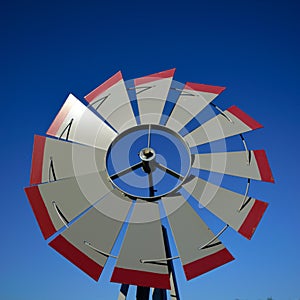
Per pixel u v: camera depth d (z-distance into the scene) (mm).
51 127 3672
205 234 3135
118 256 3033
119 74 3961
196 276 2947
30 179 3350
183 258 3029
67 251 3072
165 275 2965
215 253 3055
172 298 3162
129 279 2941
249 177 3350
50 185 3326
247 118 3666
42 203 3244
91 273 3018
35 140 3514
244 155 3459
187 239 3105
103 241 3125
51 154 3465
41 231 3137
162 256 3035
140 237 3111
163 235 3332
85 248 3098
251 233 3109
